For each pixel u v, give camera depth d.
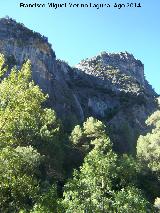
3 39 148.88
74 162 83.62
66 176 73.56
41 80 147.75
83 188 23.44
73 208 22.83
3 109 21.67
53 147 74.69
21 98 21.77
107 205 23.06
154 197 72.81
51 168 72.44
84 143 88.62
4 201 22.50
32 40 158.62
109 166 24.42
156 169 78.06
